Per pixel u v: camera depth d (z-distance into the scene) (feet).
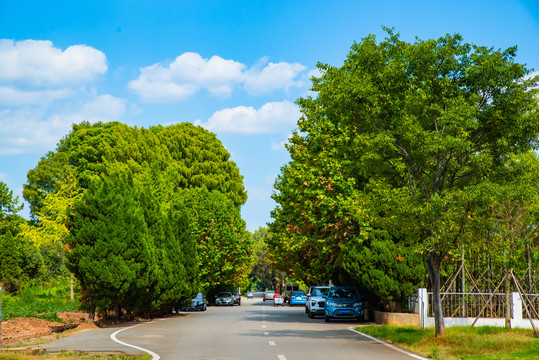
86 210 94.12
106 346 60.34
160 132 256.11
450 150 63.72
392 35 67.62
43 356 48.93
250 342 63.31
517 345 54.13
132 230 96.22
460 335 59.98
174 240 133.80
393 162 68.49
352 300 104.01
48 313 104.32
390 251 95.25
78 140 223.71
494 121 63.77
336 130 102.12
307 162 107.14
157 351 55.16
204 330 83.05
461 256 80.23
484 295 78.79
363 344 60.64
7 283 172.35
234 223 224.12
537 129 63.05
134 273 94.43
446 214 59.72
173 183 214.90
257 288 611.88
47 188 245.86
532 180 66.28
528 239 77.20
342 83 68.44
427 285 97.81
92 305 94.22
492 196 59.31
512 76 62.28
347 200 96.94
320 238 111.14
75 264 93.66
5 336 67.87
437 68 64.69
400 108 66.03
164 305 127.54
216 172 257.75
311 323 100.07
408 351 53.98
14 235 210.18
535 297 74.95
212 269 208.85
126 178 116.88
